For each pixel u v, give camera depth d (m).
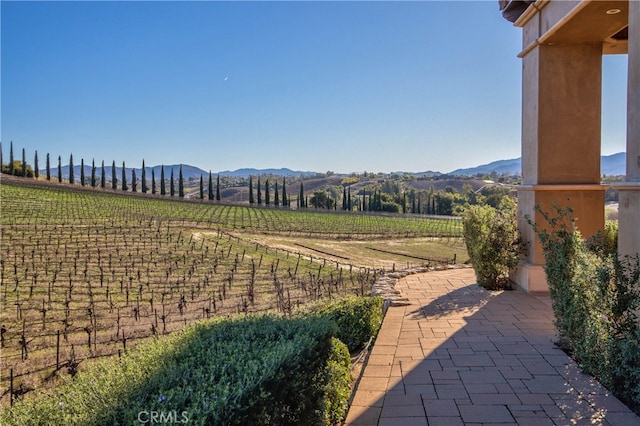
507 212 6.59
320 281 15.32
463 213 6.95
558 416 2.57
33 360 7.73
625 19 5.14
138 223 28.45
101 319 10.59
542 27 5.79
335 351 3.00
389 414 2.66
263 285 15.62
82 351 8.16
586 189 5.80
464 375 3.22
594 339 3.02
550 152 5.92
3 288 12.74
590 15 5.02
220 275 16.98
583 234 5.82
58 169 60.56
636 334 2.66
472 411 2.66
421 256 26.14
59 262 16.58
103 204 38.22
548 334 4.16
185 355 1.99
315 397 2.28
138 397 1.54
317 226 37.59
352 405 2.79
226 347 2.04
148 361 1.93
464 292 6.25
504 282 6.50
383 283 7.05
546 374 3.20
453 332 4.32
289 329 2.34
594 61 5.90
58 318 10.43
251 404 1.55
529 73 6.22
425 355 3.68
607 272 2.96
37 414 1.49
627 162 3.62
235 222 36.09
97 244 20.72
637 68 3.47
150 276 15.78
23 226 23.53
